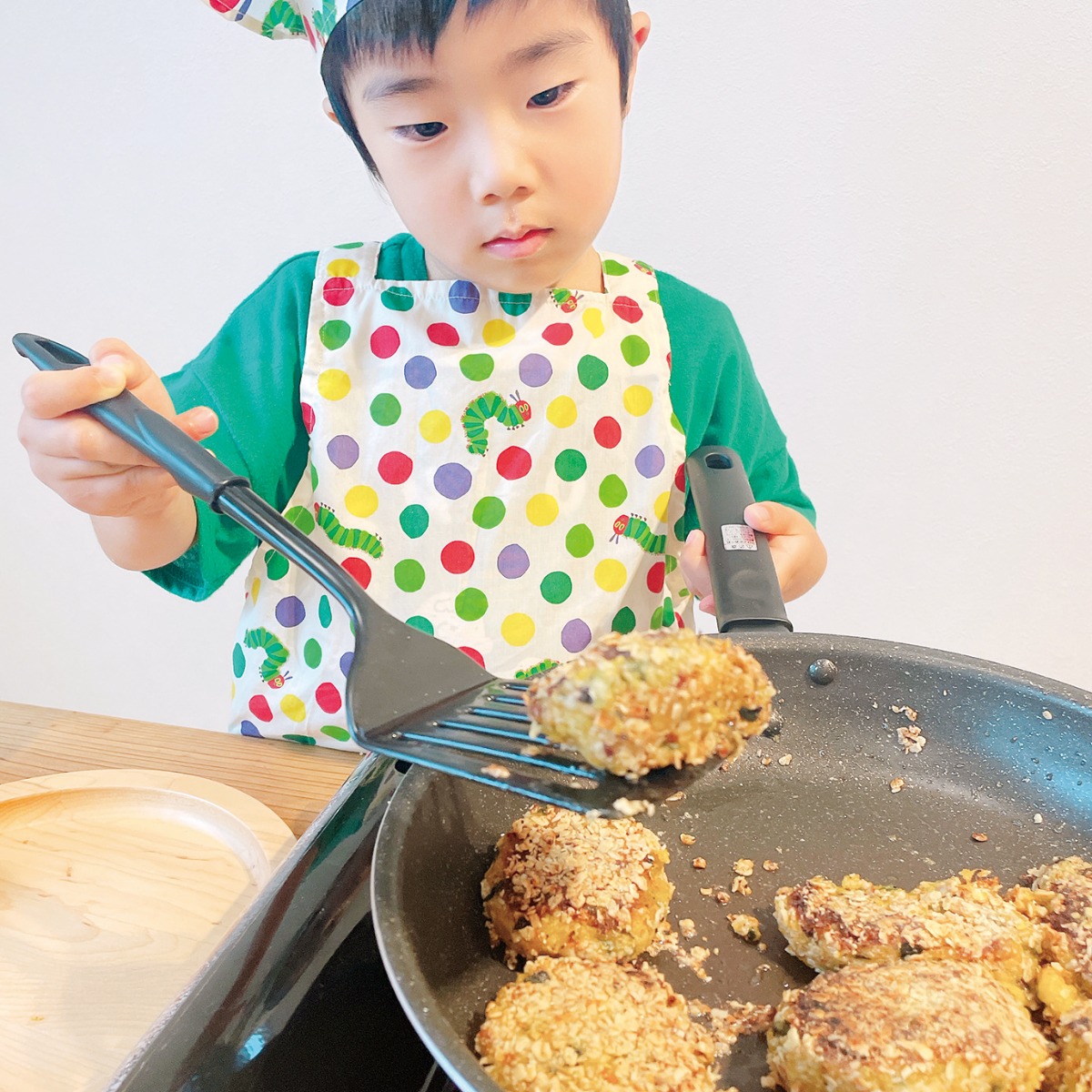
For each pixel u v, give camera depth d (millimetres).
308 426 1064
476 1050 511
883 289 1444
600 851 635
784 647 754
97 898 690
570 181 868
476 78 775
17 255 1652
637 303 1126
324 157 1463
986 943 579
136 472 800
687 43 1334
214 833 761
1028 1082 489
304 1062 470
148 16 1406
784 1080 516
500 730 502
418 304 1070
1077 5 1234
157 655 1920
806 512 1251
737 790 745
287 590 1073
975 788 727
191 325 1649
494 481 1061
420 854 556
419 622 1053
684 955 617
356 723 514
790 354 1511
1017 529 1576
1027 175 1342
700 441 1151
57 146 1544
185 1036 469
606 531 1078
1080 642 1646
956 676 732
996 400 1489
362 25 754
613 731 443
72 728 901
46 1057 567
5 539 1870
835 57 1314
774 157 1388
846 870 683
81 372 716
